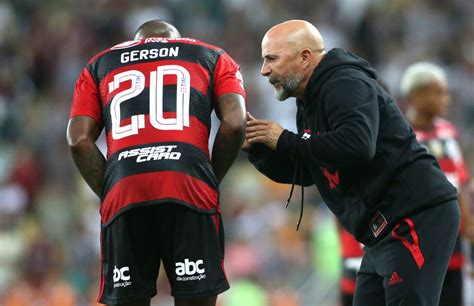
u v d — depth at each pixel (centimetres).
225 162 1791
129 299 1755
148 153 1738
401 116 1945
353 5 7038
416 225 1883
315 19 6925
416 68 2706
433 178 1916
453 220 1912
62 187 5628
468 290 2870
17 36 6919
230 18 6881
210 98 1805
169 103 1764
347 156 1812
